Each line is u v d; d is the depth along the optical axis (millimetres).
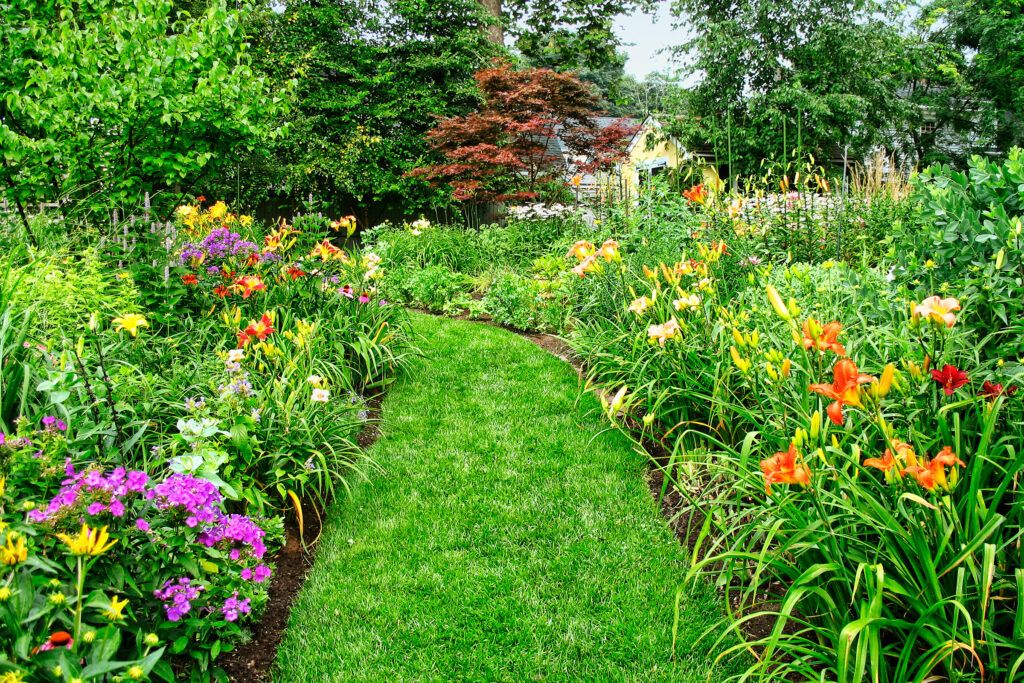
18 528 1894
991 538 2115
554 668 2486
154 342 3959
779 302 2348
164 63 5113
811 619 2477
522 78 11945
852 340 3273
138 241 4859
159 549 2215
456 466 4031
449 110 17625
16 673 1561
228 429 3209
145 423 2885
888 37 18391
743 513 2561
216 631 2482
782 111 18312
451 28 17781
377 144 17438
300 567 3184
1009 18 19969
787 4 18203
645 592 2877
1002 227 2754
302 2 17516
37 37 5211
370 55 17891
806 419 2572
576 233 9375
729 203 6848
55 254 4152
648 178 7625
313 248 5824
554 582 2965
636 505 3555
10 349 2898
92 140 5191
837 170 18484
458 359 5879
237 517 2455
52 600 1736
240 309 4406
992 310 2771
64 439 2365
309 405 3805
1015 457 2135
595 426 4469
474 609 2807
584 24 20609
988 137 21078
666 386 3951
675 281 4105
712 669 2307
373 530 3408
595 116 12609
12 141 4766
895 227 3379
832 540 2158
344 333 5273
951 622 2062
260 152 6129
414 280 8297
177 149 5465
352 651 2588
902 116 19328
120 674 1889
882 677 2072
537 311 6898
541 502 3621
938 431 2285
